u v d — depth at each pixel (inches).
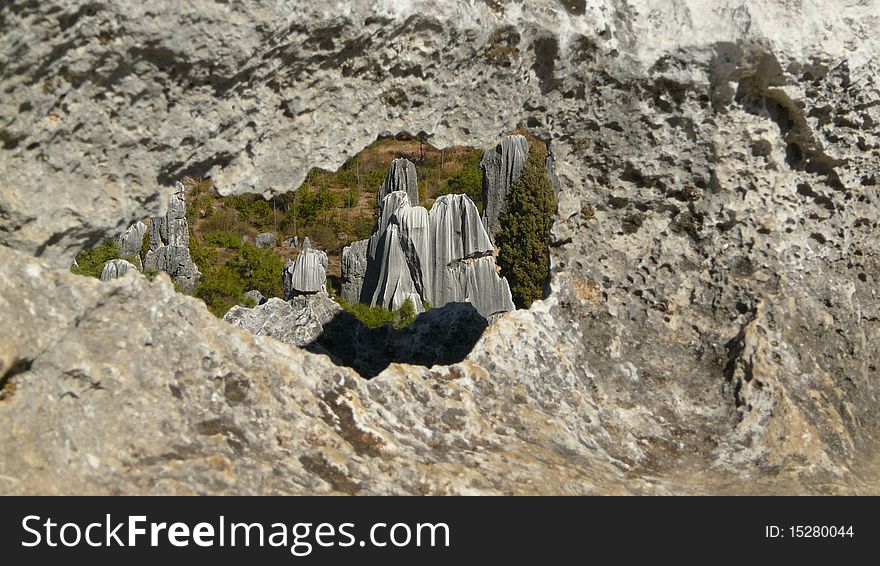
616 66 319.3
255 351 262.8
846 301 355.3
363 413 267.4
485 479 260.8
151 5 229.8
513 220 912.9
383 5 263.3
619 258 351.3
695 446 318.0
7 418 201.3
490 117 305.9
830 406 330.6
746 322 344.5
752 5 321.1
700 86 327.6
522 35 297.4
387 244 884.6
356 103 275.9
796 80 329.4
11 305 209.8
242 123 259.0
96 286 229.8
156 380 237.3
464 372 303.4
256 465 233.1
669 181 343.6
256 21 243.4
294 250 1282.0
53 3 216.5
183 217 988.6
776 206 348.8
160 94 242.5
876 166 354.3
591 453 299.4
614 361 340.5
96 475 213.9
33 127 228.7
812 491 291.7
